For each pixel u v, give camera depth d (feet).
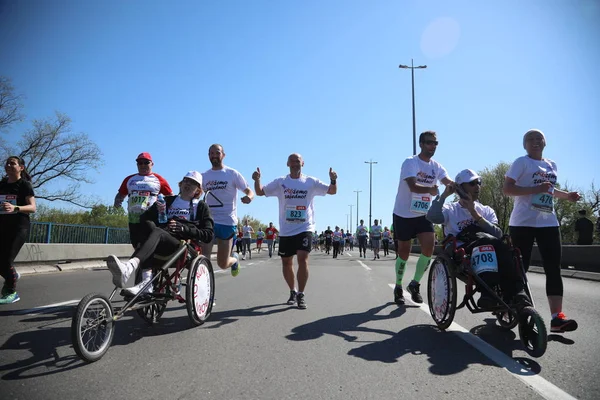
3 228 19.22
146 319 14.94
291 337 13.58
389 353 11.88
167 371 10.20
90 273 37.24
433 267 15.46
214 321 15.98
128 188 19.60
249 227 72.33
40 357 11.15
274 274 36.42
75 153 102.47
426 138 19.36
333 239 76.48
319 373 10.18
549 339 13.53
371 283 29.37
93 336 11.60
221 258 20.84
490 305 12.78
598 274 33.27
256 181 20.59
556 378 9.87
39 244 39.29
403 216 19.88
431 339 13.46
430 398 8.70
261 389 9.11
